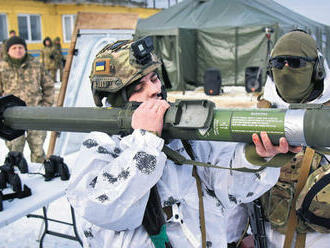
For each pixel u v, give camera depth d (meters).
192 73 11.80
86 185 1.16
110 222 1.13
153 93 1.24
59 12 18.56
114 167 1.13
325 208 1.42
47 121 1.34
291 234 1.54
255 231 1.62
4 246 3.03
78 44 3.97
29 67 4.20
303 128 0.97
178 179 1.27
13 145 4.16
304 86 1.53
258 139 1.04
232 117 1.06
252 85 10.31
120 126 1.19
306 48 1.49
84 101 4.13
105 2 18.42
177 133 1.13
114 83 1.22
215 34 11.48
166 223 1.27
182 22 11.92
